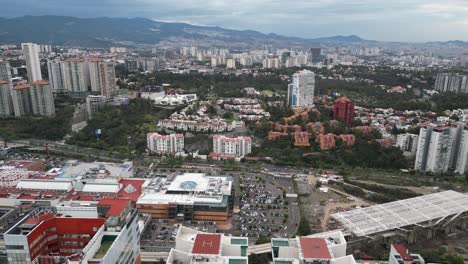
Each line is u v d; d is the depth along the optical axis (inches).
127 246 6284.5
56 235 5925.2
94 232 5944.9
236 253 6269.7
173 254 6013.8
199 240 6230.3
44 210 6363.2
